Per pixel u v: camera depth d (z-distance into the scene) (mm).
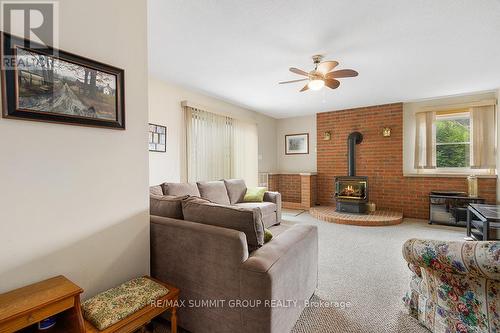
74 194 1372
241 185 4531
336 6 1936
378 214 4738
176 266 1655
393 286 2221
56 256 1306
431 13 2014
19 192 1178
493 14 2018
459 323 1394
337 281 2316
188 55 2803
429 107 4699
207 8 1966
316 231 2115
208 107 4340
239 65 3088
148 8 1949
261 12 2021
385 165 5137
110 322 1146
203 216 1718
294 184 6211
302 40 2463
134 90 1670
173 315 1425
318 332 1621
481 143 4293
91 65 1422
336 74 2723
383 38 2420
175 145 3859
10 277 1154
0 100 1117
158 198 2047
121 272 1603
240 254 1391
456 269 1290
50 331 1150
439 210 4340
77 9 1378
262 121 6078
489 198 4223
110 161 1538
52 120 1261
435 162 4703
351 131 5488
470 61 2963
